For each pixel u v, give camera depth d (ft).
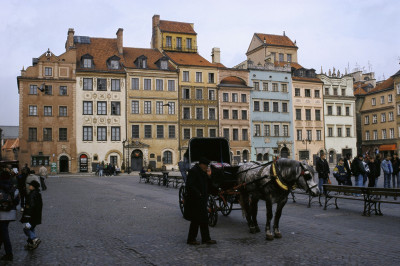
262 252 28.53
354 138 257.55
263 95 232.94
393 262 25.53
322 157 64.23
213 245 31.01
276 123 234.79
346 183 70.18
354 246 30.07
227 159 55.26
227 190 40.60
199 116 216.95
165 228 38.99
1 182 27.91
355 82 295.89
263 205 56.90
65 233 36.94
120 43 216.13
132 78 204.64
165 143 208.54
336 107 254.06
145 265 25.66
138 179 141.08
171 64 219.41
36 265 26.09
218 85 219.82
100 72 198.49
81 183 117.91
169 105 196.34
